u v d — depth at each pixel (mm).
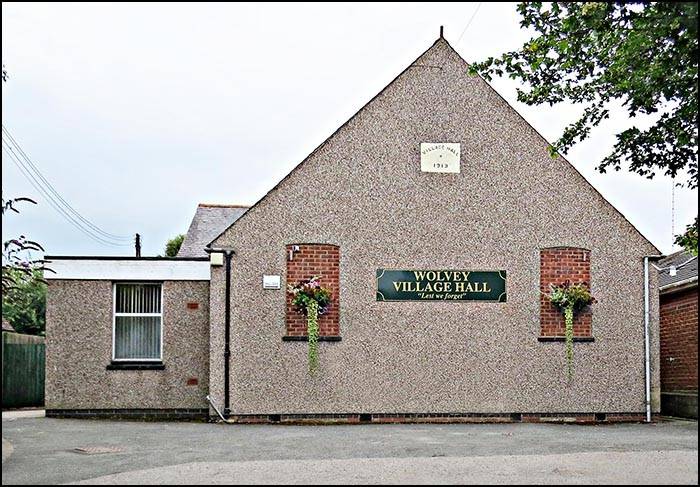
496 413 19812
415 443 14766
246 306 19578
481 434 16484
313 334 19453
